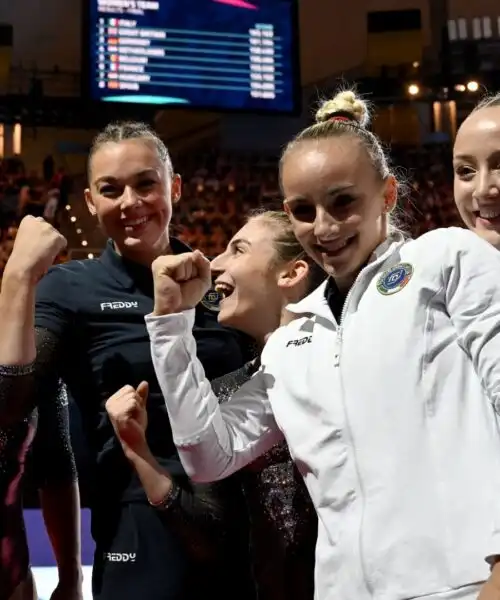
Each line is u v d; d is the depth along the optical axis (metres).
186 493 2.17
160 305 1.88
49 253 2.10
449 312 1.64
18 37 11.90
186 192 12.30
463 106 12.05
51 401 2.52
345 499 1.68
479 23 11.83
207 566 2.23
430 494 1.57
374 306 1.74
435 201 11.90
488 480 1.53
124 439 2.13
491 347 1.51
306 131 1.86
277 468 2.16
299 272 2.29
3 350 2.04
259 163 12.75
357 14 12.22
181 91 10.27
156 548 2.22
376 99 12.10
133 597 2.20
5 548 2.09
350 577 1.63
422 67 11.98
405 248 1.78
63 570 2.57
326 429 1.74
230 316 2.37
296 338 1.93
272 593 2.13
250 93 10.46
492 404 1.50
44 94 11.93
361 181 1.75
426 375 1.63
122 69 10.05
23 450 2.13
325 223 1.74
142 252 2.49
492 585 1.40
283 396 1.88
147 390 2.15
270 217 2.42
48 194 11.77
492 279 1.59
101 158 2.48
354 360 1.71
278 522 2.13
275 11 10.55
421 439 1.60
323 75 12.44
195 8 10.30
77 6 12.05
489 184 2.31
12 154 12.05
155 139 2.56
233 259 2.37
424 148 12.14
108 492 2.30
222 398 2.25
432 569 1.53
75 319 2.38
